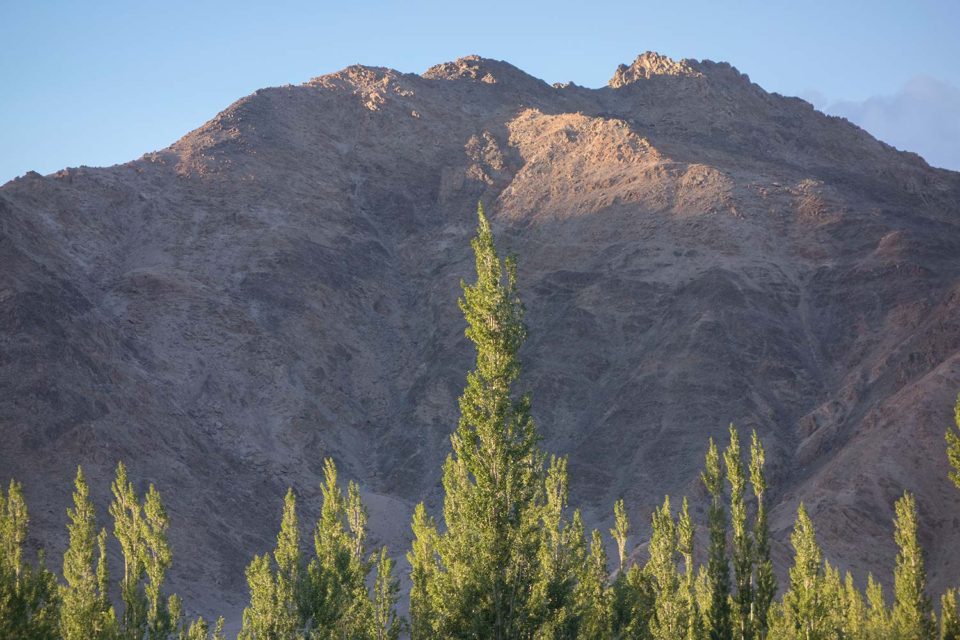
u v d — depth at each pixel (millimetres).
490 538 44938
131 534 66750
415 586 62719
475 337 46812
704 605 62000
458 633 44812
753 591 60625
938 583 122688
